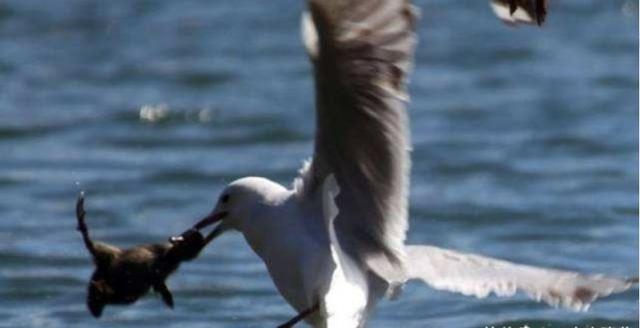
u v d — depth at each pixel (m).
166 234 16.06
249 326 12.77
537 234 15.87
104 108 22.53
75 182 18.47
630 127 20.69
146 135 21.00
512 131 20.77
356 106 8.92
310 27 8.65
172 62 25.58
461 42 26.36
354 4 8.60
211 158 19.73
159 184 18.39
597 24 27.20
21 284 14.07
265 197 9.62
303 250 9.38
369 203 9.26
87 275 14.43
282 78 24.31
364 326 9.48
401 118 8.99
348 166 9.18
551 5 28.36
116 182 18.47
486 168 18.92
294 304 9.61
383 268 9.37
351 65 8.79
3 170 19.06
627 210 16.72
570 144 19.95
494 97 22.67
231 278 14.16
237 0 30.20
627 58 24.86
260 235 9.61
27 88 23.94
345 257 9.29
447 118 21.56
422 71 24.59
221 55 26.02
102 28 28.09
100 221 16.66
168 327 12.77
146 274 9.74
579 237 15.70
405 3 8.74
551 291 9.50
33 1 29.98
